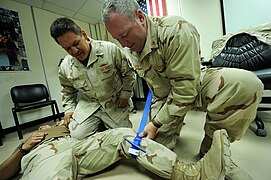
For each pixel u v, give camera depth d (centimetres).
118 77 139
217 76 76
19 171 97
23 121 274
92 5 338
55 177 70
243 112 71
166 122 83
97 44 125
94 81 125
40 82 309
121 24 68
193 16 271
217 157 58
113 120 132
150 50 81
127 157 84
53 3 304
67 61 132
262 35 151
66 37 100
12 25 274
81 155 88
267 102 157
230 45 166
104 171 94
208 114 81
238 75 69
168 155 75
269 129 126
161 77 96
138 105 310
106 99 131
